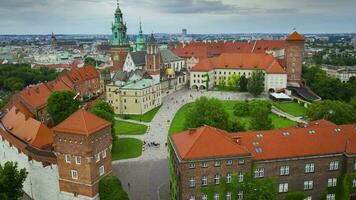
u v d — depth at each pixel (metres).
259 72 197.25
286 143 72.00
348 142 72.94
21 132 92.12
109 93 168.38
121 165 99.69
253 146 70.75
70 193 75.81
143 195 82.25
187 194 66.50
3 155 97.88
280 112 156.75
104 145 76.75
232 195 66.44
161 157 105.62
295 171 70.56
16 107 109.94
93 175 73.31
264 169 69.06
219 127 94.12
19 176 68.19
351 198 72.12
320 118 104.81
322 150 71.56
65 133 72.81
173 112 164.88
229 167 66.94
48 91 140.88
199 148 66.75
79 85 187.62
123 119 155.12
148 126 141.50
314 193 72.62
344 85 188.50
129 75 187.62
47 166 78.75
